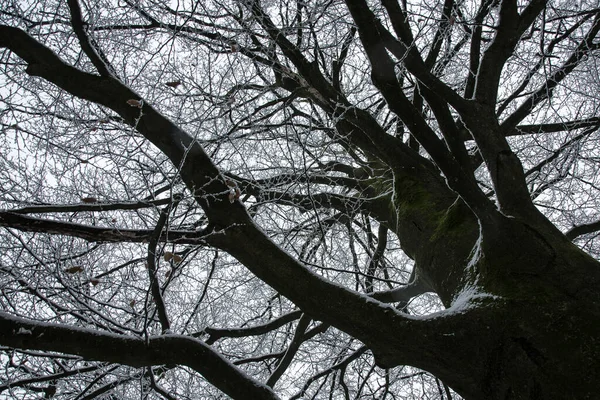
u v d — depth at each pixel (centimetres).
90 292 491
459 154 310
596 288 249
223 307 680
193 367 275
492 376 237
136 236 306
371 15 295
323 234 404
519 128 545
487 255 273
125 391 499
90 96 325
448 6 390
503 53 337
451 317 253
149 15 442
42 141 464
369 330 264
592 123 503
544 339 233
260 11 395
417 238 356
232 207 296
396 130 546
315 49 412
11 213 291
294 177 463
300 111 580
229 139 448
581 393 215
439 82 315
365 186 493
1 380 434
